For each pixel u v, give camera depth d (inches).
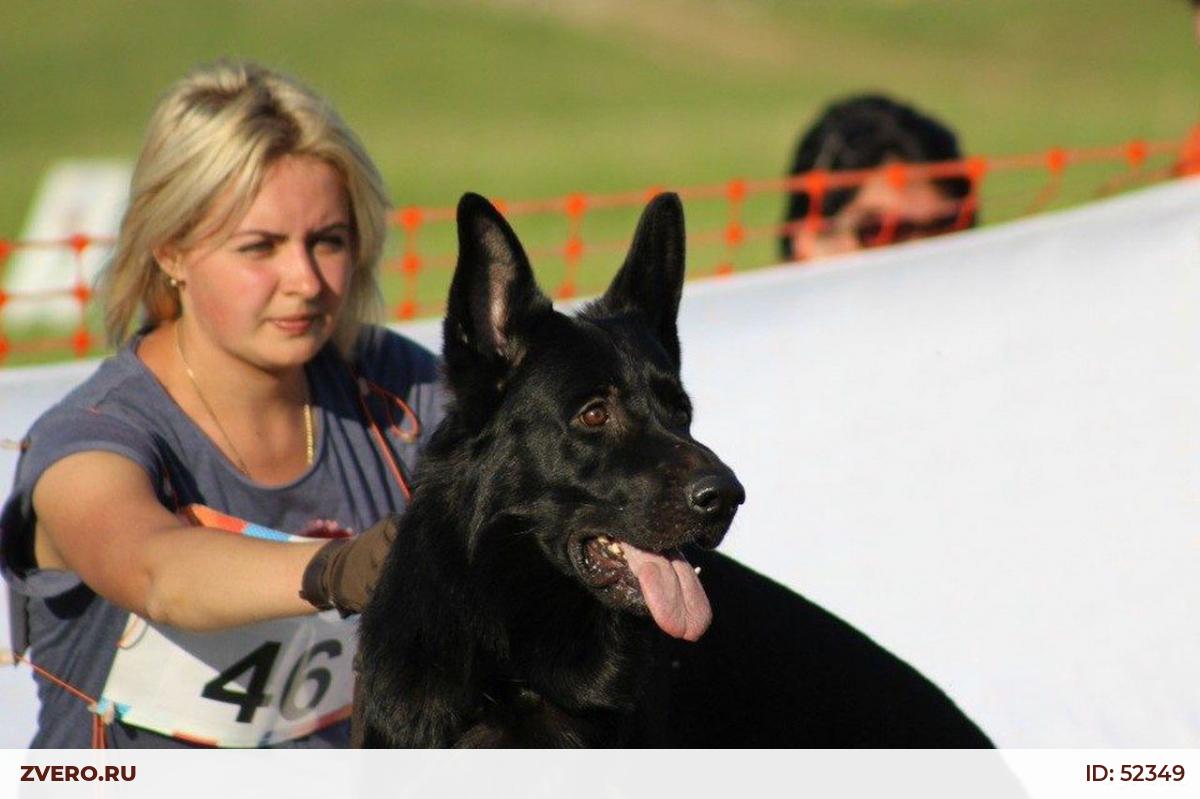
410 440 317.7
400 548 265.4
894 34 2178.9
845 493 355.3
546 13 2203.5
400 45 2058.3
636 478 262.5
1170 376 363.9
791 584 339.6
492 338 275.0
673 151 1529.3
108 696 291.9
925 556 343.0
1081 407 362.6
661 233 293.7
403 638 263.0
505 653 269.9
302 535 298.4
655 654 282.0
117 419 285.9
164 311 306.5
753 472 361.4
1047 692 319.3
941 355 380.2
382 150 1581.0
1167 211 393.1
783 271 407.5
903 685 311.6
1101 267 388.5
